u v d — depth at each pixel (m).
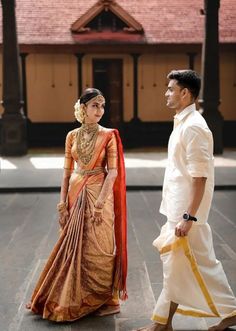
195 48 16.38
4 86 13.72
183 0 18.19
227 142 17.14
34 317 3.42
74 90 16.80
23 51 16.09
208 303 2.92
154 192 8.73
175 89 2.88
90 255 3.34
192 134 2.77
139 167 11.34
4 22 13.48
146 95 16.89
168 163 3.01
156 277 4.30
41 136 16.80
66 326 3.27
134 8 17.81
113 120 16.91
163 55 16.73
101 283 3.38
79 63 16.48
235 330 3.15
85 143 3.38
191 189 2.83
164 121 16.97
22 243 5.45
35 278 4.28
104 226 3.37
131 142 16.84
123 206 3.45
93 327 3.25
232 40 16.48
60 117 16.84
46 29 16.59
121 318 3.41
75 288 3.30
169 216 2.94
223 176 9.89
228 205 7.57
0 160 12.93
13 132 13.80
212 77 13.78
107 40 16.09
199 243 2.92
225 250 5.12
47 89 16.73
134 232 5.95
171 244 2.89
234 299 3.04
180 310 3.11
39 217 6.79
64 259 3.35
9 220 6.62
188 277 2.89
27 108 16.75
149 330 3.06
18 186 8.83
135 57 16.45
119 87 16.80
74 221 3.35
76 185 3.40
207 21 13.59
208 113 13.88
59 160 12.81
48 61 16.62
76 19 17.25
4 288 4.03
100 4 16.08
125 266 3.48
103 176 3.43
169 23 17.09
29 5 17.66
